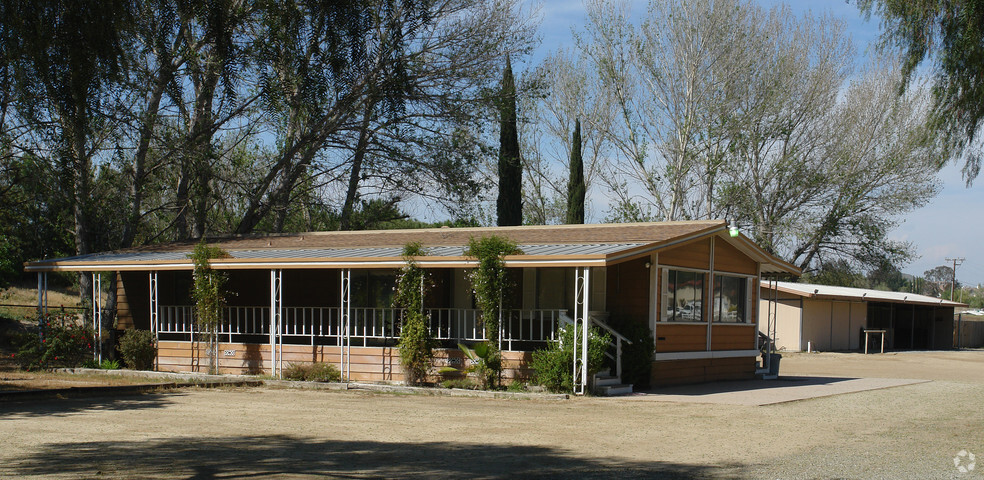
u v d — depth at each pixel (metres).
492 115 28.70
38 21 7.33
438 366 16.94
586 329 14.85
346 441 9.72
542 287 17.86
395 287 17.69
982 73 10.91
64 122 8.04
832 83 38.28
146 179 24.80
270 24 7.49
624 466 8.18
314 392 15.73
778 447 9.44
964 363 31.19
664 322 17.09
